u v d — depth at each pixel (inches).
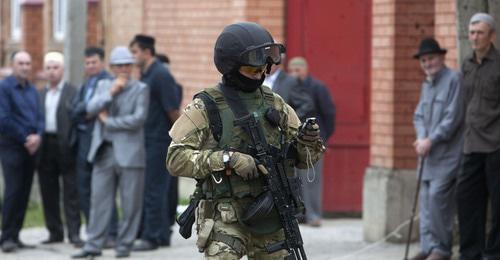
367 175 1273.4
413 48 1240.2
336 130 1512.1
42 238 1389.0
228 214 673.0
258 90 692.1
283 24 1526.8
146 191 1256.2
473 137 1026.7
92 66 1258.0
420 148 1091.3
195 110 678.5
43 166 1310.3
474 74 1025.5
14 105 1273.4
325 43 1515.7
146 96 1190.3
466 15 1083.3
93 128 1253.7
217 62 682.2
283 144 684.1
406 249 1110.4
